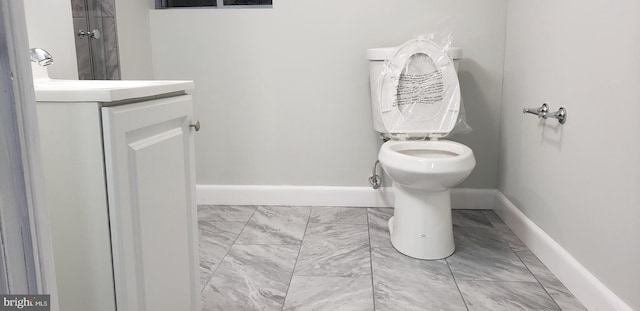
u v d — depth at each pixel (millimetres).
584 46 1501
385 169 1870
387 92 2105
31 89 493
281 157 2555
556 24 1713
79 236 876
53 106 831
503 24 2320
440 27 2352
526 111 1867
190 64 2484
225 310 1483
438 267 1793
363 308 1493
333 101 2473
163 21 2453
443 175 1697
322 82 2455
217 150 2566
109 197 853
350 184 2562
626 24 1269
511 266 1801
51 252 540
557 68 1704
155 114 1000
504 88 2342
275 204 2588
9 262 472
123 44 2162
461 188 2518
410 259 1871
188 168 1209
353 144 2512
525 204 2051
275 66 2457
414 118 2107
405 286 1641
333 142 2518
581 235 1537
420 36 2256
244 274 1738
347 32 2396
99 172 845
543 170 1843
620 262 1308
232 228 2230
